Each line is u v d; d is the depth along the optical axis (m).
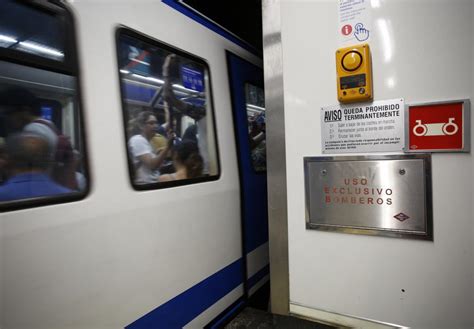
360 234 1.02
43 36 1.17
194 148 1.87
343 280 1.06
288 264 1.17
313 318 1.12
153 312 1.49
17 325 1.02
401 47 0.93
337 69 1.00
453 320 0.90
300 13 1.09
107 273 1.29
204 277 1.85
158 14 1.65
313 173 1.09
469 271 0.88
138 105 1.51
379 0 0.95
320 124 1.07
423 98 0.90
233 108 2.24
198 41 1.96
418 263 0.94
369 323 1.02
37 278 1.07
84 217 1.21
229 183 2.13
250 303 2.33
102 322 1.26
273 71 1.16
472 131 0.85
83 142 1.24
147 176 1.52
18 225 1.04
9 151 1.06
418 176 0.92
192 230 1.77
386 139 0.96
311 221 1.11
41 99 1.15
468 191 0.86
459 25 0.85
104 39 1.36
